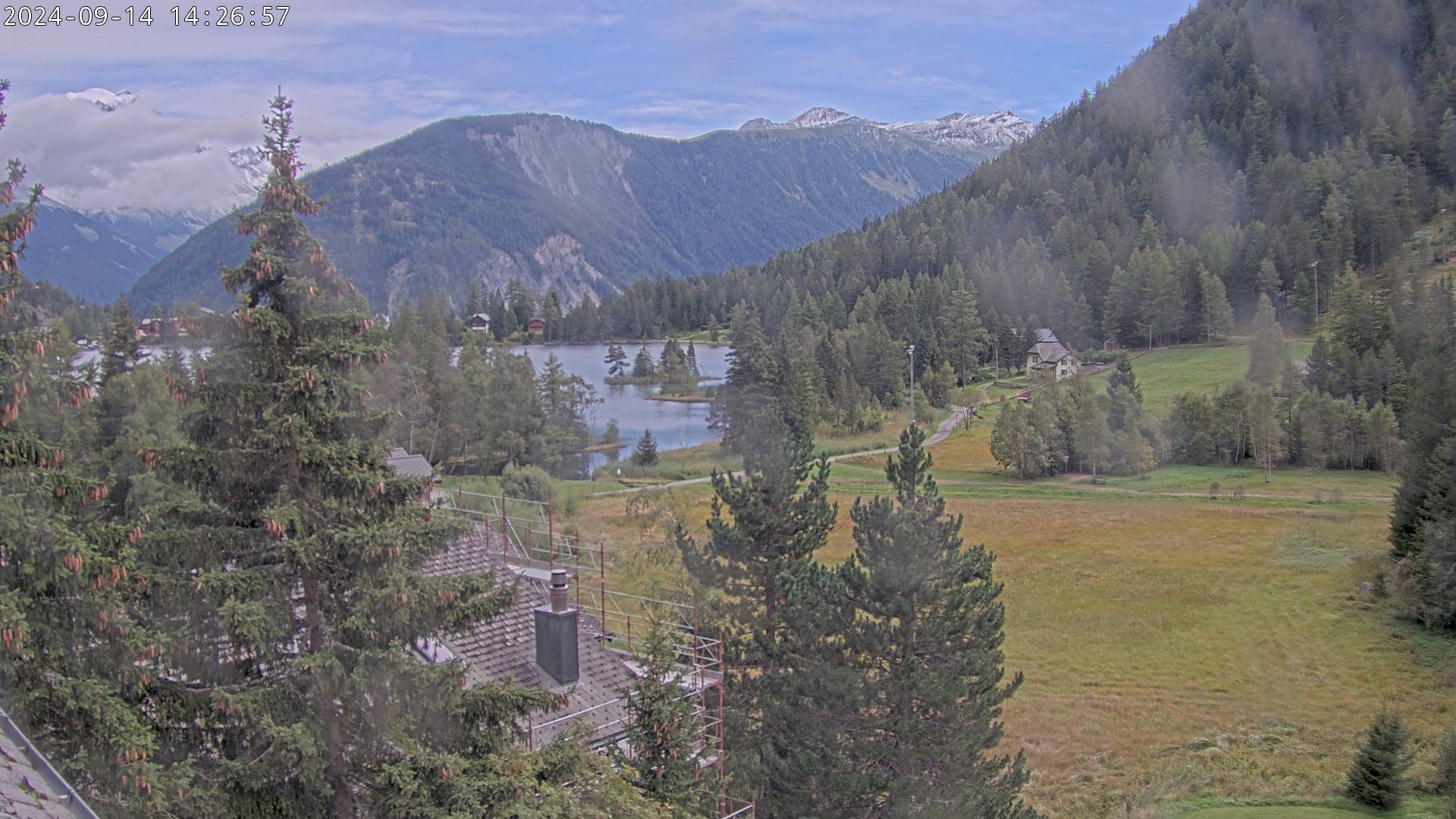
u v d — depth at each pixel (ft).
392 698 49.24
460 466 305.32
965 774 80.53
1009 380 461.37
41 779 29.78
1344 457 267.18
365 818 50.70
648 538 170.71
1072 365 454.40
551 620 75.97
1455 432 180.34
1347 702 141.28
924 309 517.96
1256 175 652.89
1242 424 275.39
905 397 388.37
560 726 70.44
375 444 51.19
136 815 42.78
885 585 82.12
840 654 86.63
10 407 41.88
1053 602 177.99
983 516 234.99
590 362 587.68
